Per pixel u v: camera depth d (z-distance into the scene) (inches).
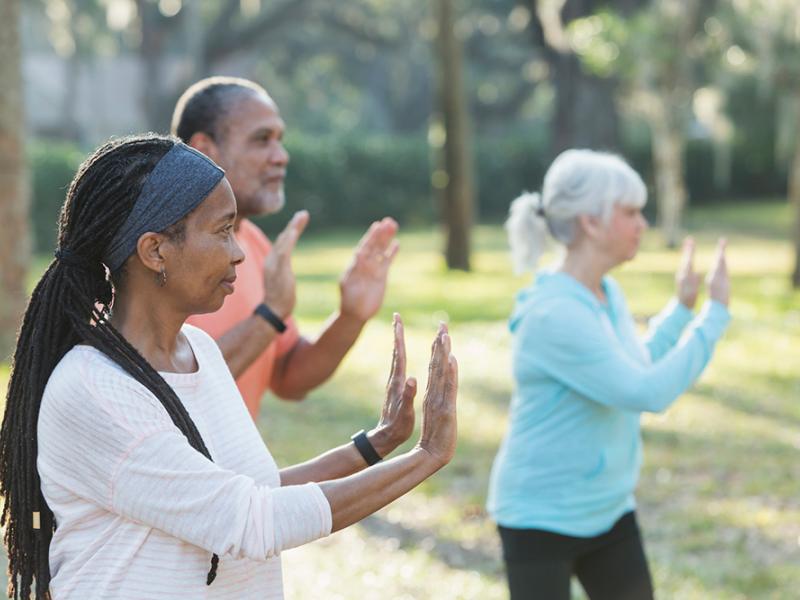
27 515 108.4
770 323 690.8
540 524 178.1
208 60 2027.6
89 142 2362.2
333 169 1664.6
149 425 102.3
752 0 1128.2
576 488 178.2
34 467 107.7
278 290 165.5
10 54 549.0
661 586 284.4
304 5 2026.3
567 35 1354.6
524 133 2687.0
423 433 111.5
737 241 1293.1
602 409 178.9
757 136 1694.1
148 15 2016.5
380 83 2596.0
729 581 287.3
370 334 682.2
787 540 319.3
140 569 103.7
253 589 109.7
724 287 181.2
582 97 1486.2
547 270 186.9
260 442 115.7
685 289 201.6
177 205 104.9
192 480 101.1
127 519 103.6
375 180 1702.8
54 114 2354.8
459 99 1020.5
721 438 430.3
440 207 1040.8
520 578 179.8
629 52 1168.2
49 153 1389.0
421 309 791.1
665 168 1216.8
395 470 108.9
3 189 550.0
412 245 1371.8
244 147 182.2
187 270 106.3
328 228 1680.6
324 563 301.6
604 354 174.1
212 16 2320.4
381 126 2807.6
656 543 318.7
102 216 105.2
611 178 182.4
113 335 105.6
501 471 183.9
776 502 353.4
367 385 536.1
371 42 2293.3
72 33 2330.2
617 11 1337.4
